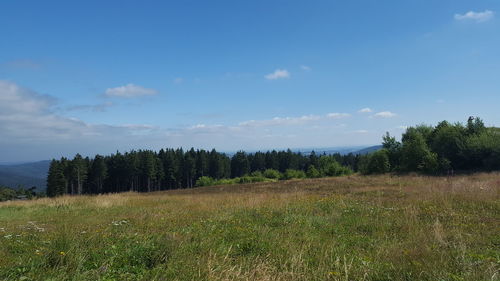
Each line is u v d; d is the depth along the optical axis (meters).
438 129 40.66
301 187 25.92
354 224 7.55
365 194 14.39
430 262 4.17
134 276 3.89
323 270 4.10
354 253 4.92
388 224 7.31
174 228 7.44
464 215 8.05
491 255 4.64
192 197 18.42
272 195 15.59
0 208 15.41
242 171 91.88
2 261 4.79
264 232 6.41
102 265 4.20
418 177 26.62
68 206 15.16
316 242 5.70
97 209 13.59
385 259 4.54
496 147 29.77
